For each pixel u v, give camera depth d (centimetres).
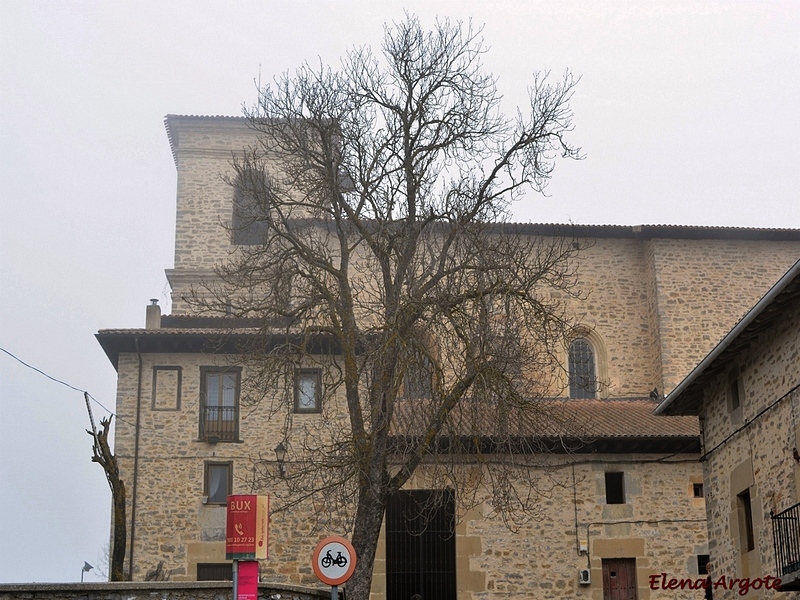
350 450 2034
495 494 2131
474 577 2517
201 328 2775
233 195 3616
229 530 1563
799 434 1761
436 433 1995
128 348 2661
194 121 3656
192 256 3556
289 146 2228
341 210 2158
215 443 2620
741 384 2028
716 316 3183
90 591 1633
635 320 3225
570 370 3181
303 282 2236
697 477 2622
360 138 2172
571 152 2200
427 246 2228
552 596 2525
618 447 2617
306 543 2534
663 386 3116
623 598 2550
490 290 2012
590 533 2572
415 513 2548
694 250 3231
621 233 3212
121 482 2256
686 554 2573
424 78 2192
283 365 2112
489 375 1950
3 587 1580
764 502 1908
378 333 2120
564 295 3198
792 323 1797
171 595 1666
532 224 3156
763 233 3212
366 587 1922
